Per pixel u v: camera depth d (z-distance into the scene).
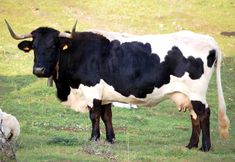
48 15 38.66
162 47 16.97
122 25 38.00
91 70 17.28
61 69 17.59
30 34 17.67
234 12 40.81
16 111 23.08
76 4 40.44
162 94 17.12
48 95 26.00
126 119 22.36
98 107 17.30
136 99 17.30
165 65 16.91
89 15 39.09
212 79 29.83
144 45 17.12
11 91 27.00
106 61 17.20
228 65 32.38
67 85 17.78
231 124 23.33
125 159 14.68
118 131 20.28
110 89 17.30
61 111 23.39
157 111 24.48
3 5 39.50
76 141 16.86
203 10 40.69
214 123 23.12
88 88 17.34
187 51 16.83
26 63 31.86
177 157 15.59
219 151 17.05
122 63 17.09
